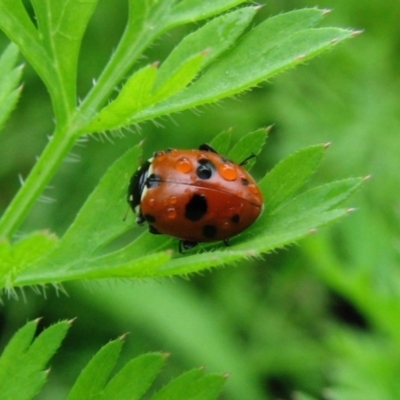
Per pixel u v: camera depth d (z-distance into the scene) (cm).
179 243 6
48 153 6
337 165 12
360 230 9
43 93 12
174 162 6
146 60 11
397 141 12
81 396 6
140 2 6
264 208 6
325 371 11
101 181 6
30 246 5
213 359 11
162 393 6
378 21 12
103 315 11
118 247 11
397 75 12
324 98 12
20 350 6
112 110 6
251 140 6
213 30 6
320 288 12
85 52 12
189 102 6
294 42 6
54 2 6
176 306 11
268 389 11
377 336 8
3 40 11
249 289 12
